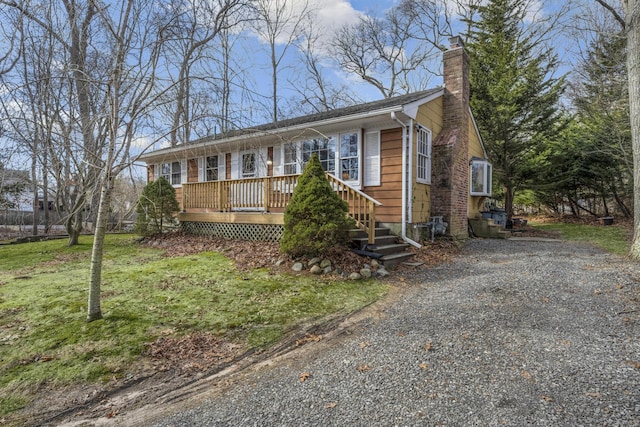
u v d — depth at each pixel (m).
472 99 13.92
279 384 2.76
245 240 8.99
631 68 6.93
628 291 4.70
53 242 10.71
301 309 4.54
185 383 2.85
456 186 9.84
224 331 3.85
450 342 3.38
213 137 6.66
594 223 14.99
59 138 5.25
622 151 12.43
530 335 3.48
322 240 6.30
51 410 2.51
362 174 9.02
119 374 2.96
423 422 2.17
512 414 2.21
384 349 3.31
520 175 14.59
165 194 10.77
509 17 14.51
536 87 13.69
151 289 5.27
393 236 8.07
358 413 2.30
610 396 2.37
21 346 3.38
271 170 11.02
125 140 4.02
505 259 7.46
